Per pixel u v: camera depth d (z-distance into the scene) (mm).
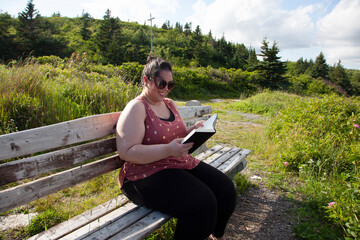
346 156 3619
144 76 1705
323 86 31703
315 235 2119
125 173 1650
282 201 2785
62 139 1541
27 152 1373
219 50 76062
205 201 1473
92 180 2828
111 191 2600
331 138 4043
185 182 1538
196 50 58000
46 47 37531
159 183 1528
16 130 3096
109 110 4324
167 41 70875
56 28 72312
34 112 3492
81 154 1673
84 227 1443
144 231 1404
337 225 2246
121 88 5047
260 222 2373
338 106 5504
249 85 23781
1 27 37250
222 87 21016
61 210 2238
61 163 1556
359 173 2988
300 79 33000
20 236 1908
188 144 1493
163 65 1668
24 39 37438
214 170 1865
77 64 7367
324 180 3160
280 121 5562
